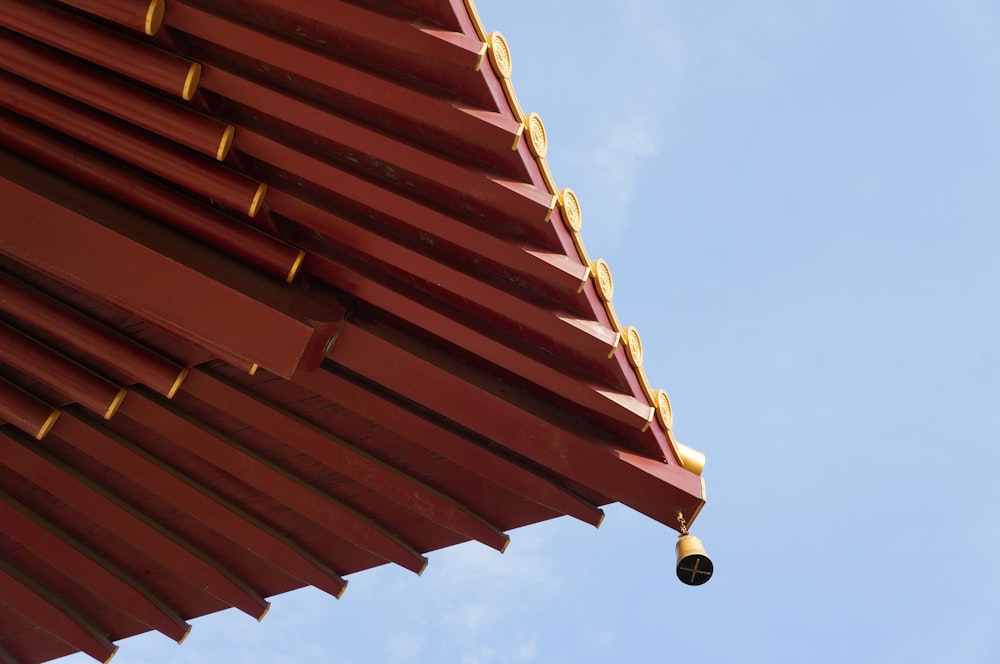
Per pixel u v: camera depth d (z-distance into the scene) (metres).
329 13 6.45
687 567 7.66
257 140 7.28
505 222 7.07
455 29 6.36
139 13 6.63
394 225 7.48
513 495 8.92
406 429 8.55
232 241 7.70
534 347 7.66
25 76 7.44
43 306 8.44
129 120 7.32
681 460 7.98
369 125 6.95
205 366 8.78
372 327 8.11
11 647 10.65
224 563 9.94
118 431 9.29
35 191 7.70
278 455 9.20
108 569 9.96
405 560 9.38
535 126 6.77
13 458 9.40
